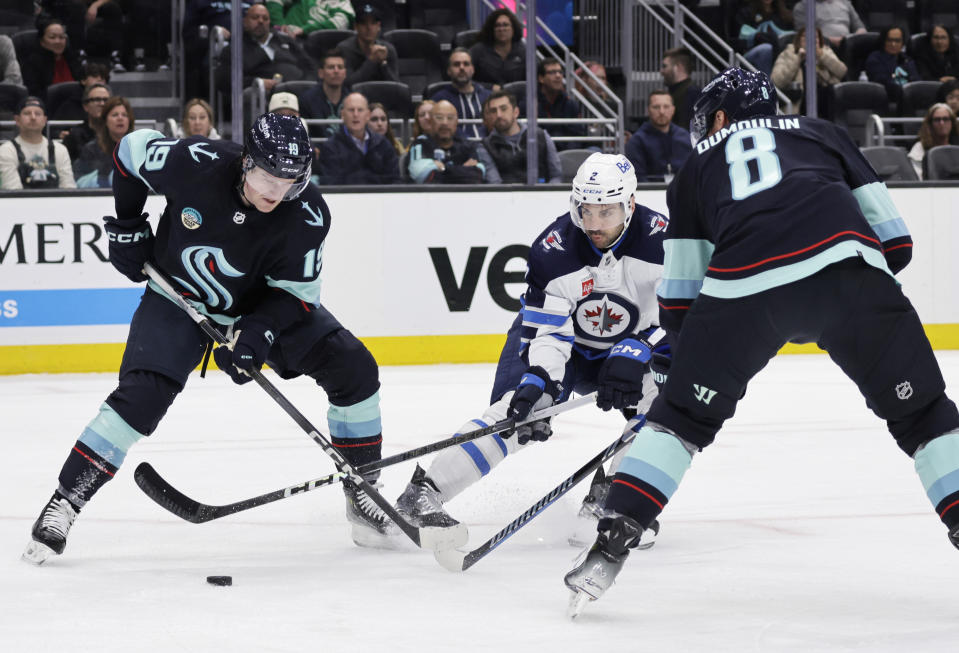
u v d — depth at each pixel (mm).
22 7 15820
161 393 5367
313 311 5770
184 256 5359
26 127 13703
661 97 14578
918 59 16797
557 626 4164
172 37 15805
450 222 14258
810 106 15492
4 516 6469
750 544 5660
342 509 6770
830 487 7207
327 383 5852
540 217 14398
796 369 13594
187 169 5238
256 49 14430
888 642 3926
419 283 14250
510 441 5902
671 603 4504
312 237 5344
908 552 5406
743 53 17312
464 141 14445
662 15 17484
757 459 8227
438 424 9938
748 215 4258
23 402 11477
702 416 4281
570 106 15492
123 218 5664
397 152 14578
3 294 13633
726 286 4215
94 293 13750
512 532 5102
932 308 15219
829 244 4133
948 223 15180
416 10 16453
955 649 3824
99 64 14734
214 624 4180
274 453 8688
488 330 14406
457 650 3857
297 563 5375
